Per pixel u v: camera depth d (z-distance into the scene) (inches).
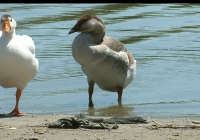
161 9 1117.7
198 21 1010.1
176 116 512.1
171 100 583.2
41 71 702.5
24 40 520.7
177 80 665.6
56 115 515.5
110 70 587.8
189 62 748.6
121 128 446.3
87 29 594.6
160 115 518.6
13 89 628.7
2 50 506.6
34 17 1029.2
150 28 951.6
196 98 589.3
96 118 477.1
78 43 581.6
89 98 588.4
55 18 1024.2
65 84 649.0
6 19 514.9
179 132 431.8
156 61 756.0
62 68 718.5
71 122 447.8
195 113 526.6
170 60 759.7
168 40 869.2
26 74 521.7
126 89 633.6
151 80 667.4
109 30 934.4
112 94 629.3
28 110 542.9
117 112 542.3
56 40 863.7
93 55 576.1
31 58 517.7
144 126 455.5
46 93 611.5
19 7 1119.6
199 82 655.8
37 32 914.1
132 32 922.7
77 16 1044.5
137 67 726.5
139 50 814.5
